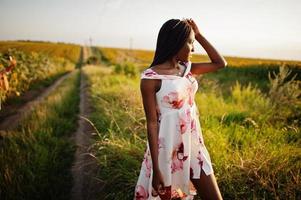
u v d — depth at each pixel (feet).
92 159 13.00
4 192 9.65
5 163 11.44
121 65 50.42
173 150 5.83
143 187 6.23
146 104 5.51
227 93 30.83
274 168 9.14
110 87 30.58
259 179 8.79
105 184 10.19
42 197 9.85
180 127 5.71
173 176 5.97
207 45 6.49
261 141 11.02
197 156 6.00
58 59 108.17
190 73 5.92
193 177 5.96
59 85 49.52
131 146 11.37
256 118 17.16
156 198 6.22
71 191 10.46
